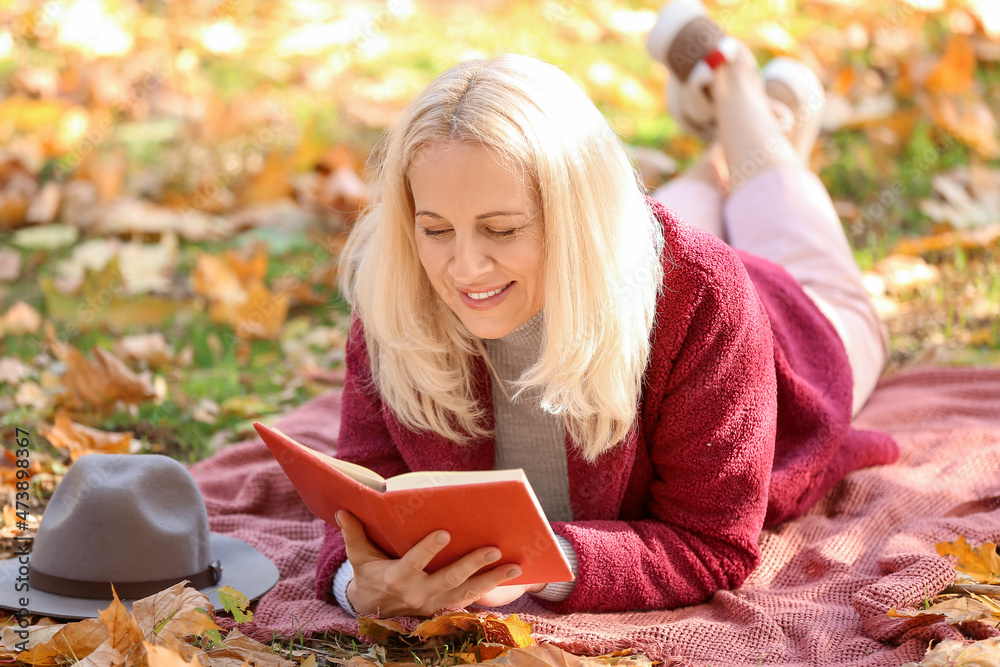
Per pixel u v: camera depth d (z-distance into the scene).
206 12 6.59
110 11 6.14
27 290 4.09
